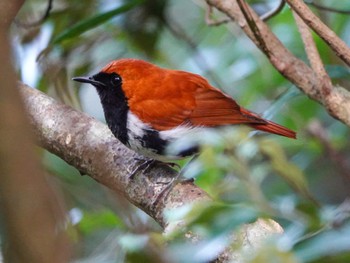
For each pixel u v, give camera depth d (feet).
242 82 45.85
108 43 46.21
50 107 32.42
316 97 29.19
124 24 43.86
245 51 45.65
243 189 26.81
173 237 18.53
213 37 48.42
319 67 27.76
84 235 36.60
